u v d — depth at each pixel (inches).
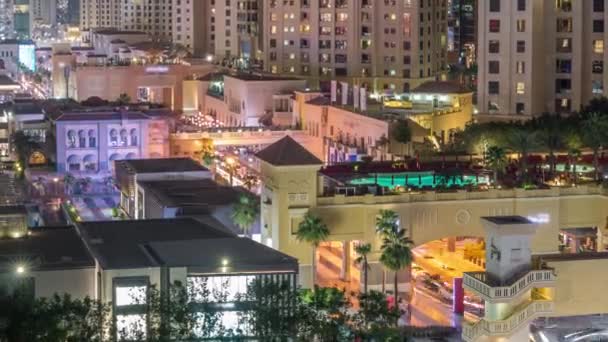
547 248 7573.8
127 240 6117.1
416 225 7396.7
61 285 5418.3
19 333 4242.1
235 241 5959.6
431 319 6604.3
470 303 6668.3
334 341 4399.6
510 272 5521.7
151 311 4598.9
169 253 5644.7
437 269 7716.5
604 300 5792.3
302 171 7180.1
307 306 4798.2
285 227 7180.1
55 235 6259.8
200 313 4662.9
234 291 5393.7
